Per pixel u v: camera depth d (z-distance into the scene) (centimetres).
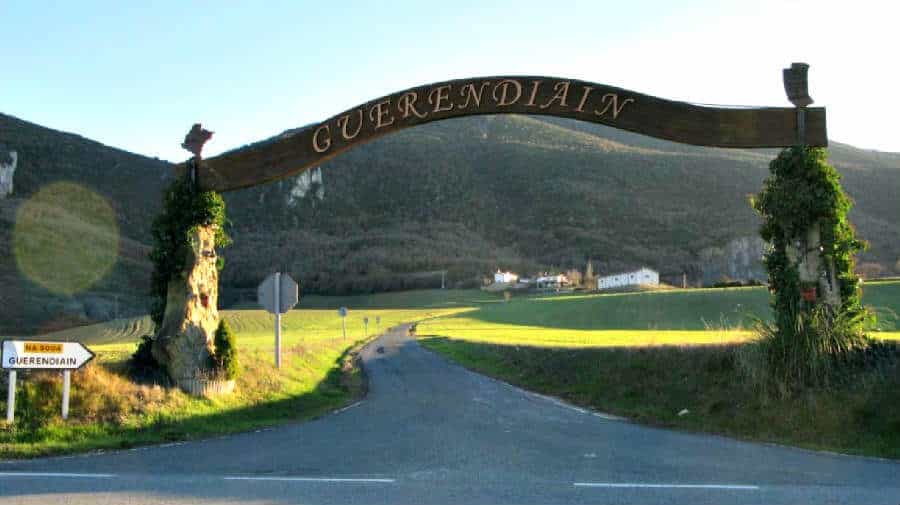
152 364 1524
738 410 1354
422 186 19125
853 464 995
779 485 858
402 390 2230
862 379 1250
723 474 931
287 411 1627
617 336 4050
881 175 14662
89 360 1309
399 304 12294
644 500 779
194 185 1557
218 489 848
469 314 9156
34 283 8644
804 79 1395
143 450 1162
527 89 1472
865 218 12331
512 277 13762
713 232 14012
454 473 954
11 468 1003
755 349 1405
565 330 5678
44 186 13912
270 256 15375
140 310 8806
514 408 1752
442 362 3425
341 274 14288
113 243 11381
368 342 5172
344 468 999
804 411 1248
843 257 1373
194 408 1425
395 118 1501
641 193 16888
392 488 852
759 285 8200
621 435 1294
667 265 13050
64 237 10712
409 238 16350
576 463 1024
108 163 15525
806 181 1380
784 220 1374
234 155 1550
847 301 1369
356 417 1605
